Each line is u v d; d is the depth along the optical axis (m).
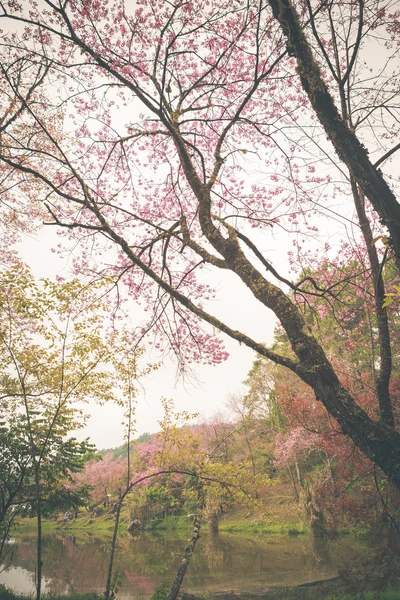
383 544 7.93
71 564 15.86
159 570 14.02
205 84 6.46
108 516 36.97
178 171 7.93
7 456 8.73
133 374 7.57
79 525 36.19
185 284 9.18
